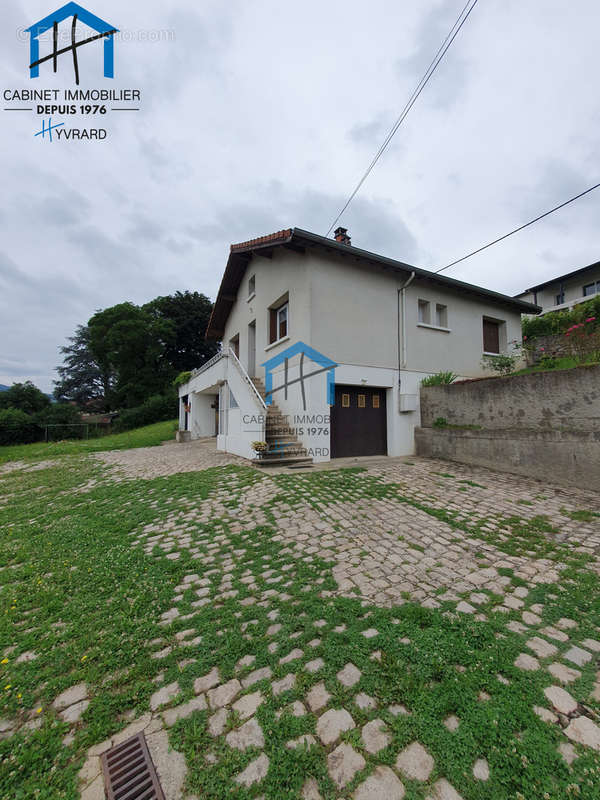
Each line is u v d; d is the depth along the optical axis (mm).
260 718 1598
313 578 2896
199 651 2051
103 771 1396
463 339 10578
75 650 2088
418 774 1349
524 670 1852
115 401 29609
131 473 7438
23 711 1691
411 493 5250
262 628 2246
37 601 2654
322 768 1378
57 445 16359
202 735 1521
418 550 3434
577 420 5496
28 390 28078
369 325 8711
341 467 7094
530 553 3332
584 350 7207
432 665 1885
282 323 9727
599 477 5184
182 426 18219
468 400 7508
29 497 5996
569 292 20391
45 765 1428
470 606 2482
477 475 6348
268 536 3803
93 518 4660
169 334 27375
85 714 1648
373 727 1544
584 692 1711
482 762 1388
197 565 3170
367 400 8820
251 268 11391
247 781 1337
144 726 1587
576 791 1265
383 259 8508
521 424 6355
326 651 2006
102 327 25266
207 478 6332
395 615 2359
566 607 2441
